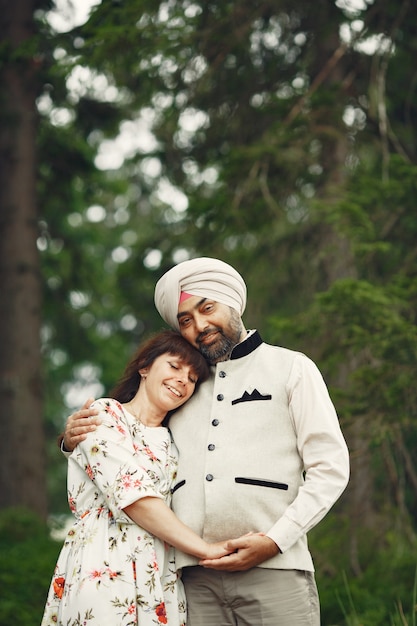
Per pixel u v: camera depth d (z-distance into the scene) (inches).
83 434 135.7
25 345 401.1
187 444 138.3
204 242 333.7
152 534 131.8
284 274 354.9
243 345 140.9
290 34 340.5
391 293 253.9
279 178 328.5
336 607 237.6
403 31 335.3
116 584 128.1
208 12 307.6
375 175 316.5
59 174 433.1
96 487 135.2
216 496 131.6
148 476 132.6
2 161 408.5
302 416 133.4
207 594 132.5
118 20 290.5
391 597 241.9
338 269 324.8
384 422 241.8
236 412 136.3
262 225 324.2
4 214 406.6
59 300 474.0
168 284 139.0
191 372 139.8
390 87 344.8
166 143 373.4
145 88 340.5
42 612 241.8
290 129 311.3
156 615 128.1
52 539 340.5
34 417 397.4
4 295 403.5
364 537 267.1
